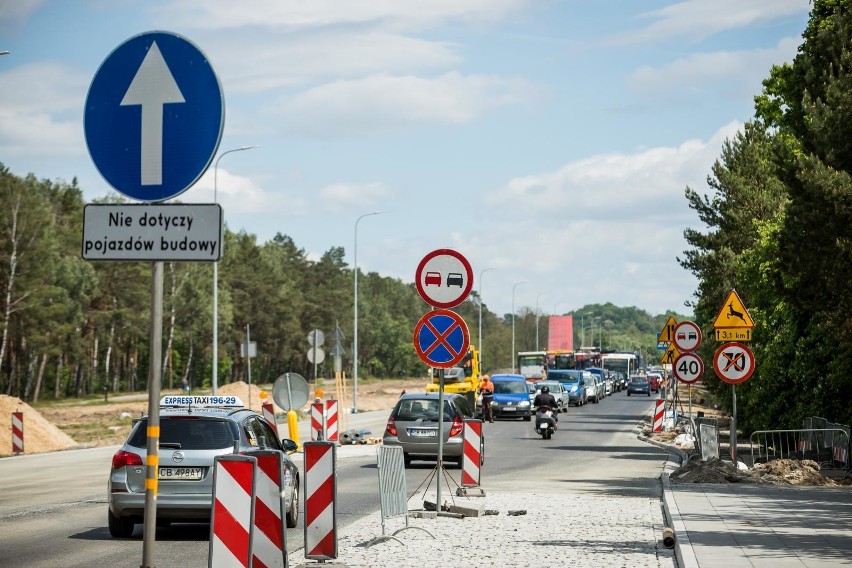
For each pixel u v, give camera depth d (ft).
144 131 51.78
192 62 51.65
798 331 233.96
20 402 294.05
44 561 96.12
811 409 227.81
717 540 97.76
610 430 342.03
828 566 81.61
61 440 292.40
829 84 177.06
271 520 73.10
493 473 192.95
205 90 51.49
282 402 216.13
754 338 248.11
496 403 406.62
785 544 94.94
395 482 109.91
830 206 166.20
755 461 212.84
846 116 169.27
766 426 238.68
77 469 209.97
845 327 183.32
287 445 131.34
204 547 105.81
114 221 51.78
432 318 121.49
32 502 147.54
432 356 121.70
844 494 145.79
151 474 51.11
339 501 145.59
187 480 111.86
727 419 354.13
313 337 268.82
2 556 99.14
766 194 353.31
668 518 120.57
